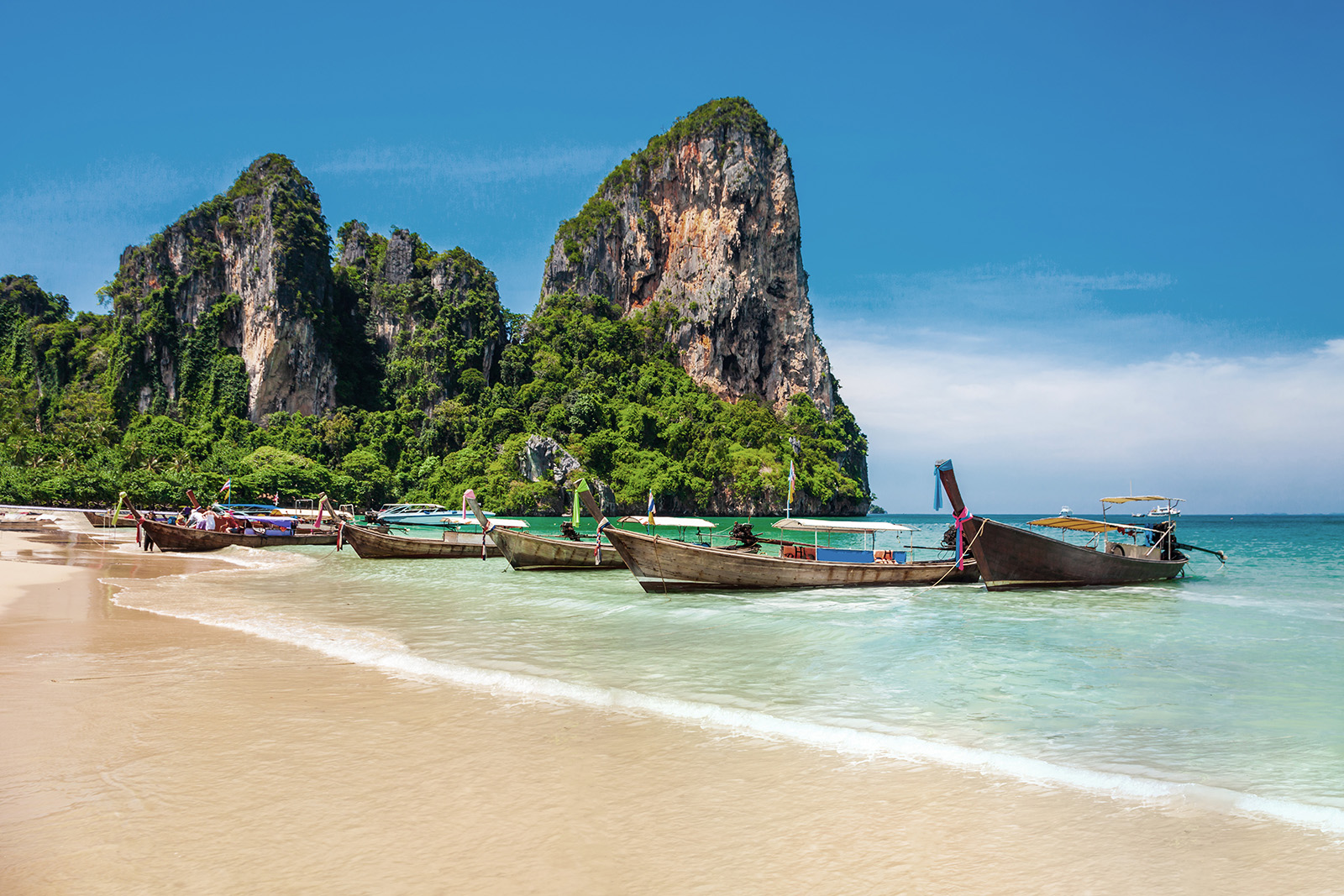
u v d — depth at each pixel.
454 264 177.12
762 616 20.20
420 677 12.44
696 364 199.50
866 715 10.70
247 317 150.62
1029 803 7.50
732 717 10.27
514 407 160.25
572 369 176.38
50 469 104.94
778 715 10.63
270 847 6.32
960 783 8.02
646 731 9.65
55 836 6.46
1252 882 5.96
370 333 168.12
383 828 6.74
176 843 6.38
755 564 24.86
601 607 21.97
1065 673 13.38
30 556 39.09
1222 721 10.45
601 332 188.00
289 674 12.49
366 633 17.14
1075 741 9.61
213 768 8.12
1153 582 28.50
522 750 8.87
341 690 11.47
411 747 8.89
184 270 154.12
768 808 7.30
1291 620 19.66
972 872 6.10
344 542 51.19
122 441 126.25
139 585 26.86
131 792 7.44
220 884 5.70
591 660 14.31
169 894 5.54
